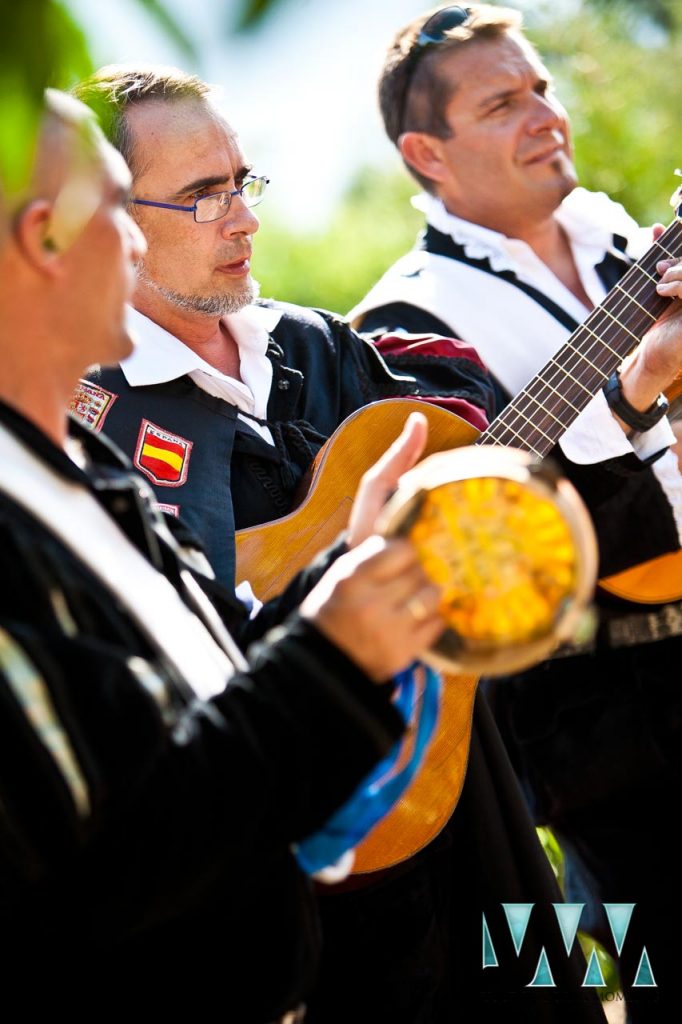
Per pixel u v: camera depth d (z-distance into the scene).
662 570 7.00
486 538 3.01
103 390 5.73
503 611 3.02
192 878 2.92
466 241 7.79
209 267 5.94
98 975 3.10
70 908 2.93
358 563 3.03
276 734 2.96
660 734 7.10
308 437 6.04
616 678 7.22
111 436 5.65
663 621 7.07
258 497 5.81
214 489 5.65
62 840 2.78
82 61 1.92
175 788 2.88
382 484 3.51
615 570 6.84
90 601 3.08
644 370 6.40
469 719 5.46
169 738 2.91
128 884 2.88
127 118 5.89
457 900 5.74
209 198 5.93
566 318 7.63
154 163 5.88
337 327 6.46
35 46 1.90
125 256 3.37
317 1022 5.32
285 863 3.38
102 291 3.29
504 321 7.57
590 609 7.18
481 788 5.71
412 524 3.05
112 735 2.80
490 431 6.21
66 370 3.37
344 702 2.99
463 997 5.72
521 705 7.43
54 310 3.26
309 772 2.97
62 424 3.45
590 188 12.87
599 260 7.92
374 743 3.01
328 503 5.71
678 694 7.11
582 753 7.26
